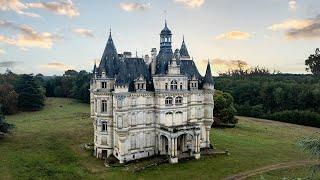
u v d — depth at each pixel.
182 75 90.56
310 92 166.12
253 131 132.12
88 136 112.31
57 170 77.56
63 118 151.62
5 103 163.25
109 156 87.69
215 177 74.75
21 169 77.44
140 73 89.88
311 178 40.84
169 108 89.00
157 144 90.31
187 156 88.00
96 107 88.50
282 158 90.12
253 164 84.31
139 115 87.31
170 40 91.88
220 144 104.62
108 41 89.06
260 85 196.12
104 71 85.50
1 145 98.19
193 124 90.62
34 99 178.62
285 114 162.12
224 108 140.62
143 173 76.94
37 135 112.94
